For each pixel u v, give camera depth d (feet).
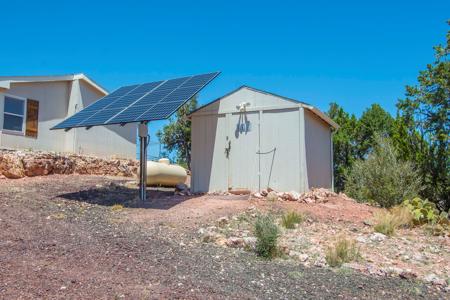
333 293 17.43
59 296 15.14
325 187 45.75
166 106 36.04
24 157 47.19
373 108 86.84
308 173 40.19
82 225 26.66
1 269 17.38
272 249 22.62
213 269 19.61
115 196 38.91
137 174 61.57
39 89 57.26
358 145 84.74
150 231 26.66
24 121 54.65
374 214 33.71
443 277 20.36
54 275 17.12
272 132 40.40
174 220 29.71
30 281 16.33
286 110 40.09
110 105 43.45
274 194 37.52
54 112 59.26
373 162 46.29
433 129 55.01
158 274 18.17
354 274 20.20
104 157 61.82
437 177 52.06
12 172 45.65
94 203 35.60
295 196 37.35
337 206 37.06
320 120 44.93
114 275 17.65
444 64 53.62
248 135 41.32
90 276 17.31
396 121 62.08
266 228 23.34
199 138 43.57
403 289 18.42
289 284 18.25
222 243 24.61
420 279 19.90
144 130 37.88
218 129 42.75
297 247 24.27
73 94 60.85
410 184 44.73
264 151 40.50
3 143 51.57
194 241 24.99
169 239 24.89
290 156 39.50
